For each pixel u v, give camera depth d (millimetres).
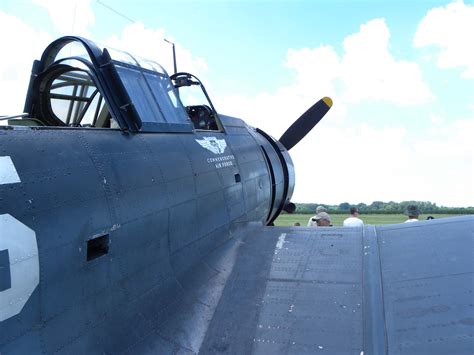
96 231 2668
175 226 3672
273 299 3438
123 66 3781
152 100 4012
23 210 2207
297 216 34156
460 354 2527
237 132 6496
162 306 3205
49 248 2309
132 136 3486
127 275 2971
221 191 4789
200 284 3689
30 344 2166
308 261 3955
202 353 3016
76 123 4273
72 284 2457
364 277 3525
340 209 43281
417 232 4047
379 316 3000
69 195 2510
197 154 4430
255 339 3041
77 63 3600
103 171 2865
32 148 2447
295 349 2891
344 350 2814
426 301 3023
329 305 3260
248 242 4609
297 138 10625
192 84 6207
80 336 2473
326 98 10617
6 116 3211
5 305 2057
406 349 2658
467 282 3131
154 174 3447
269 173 7090
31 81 3770
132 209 3061
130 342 2783
